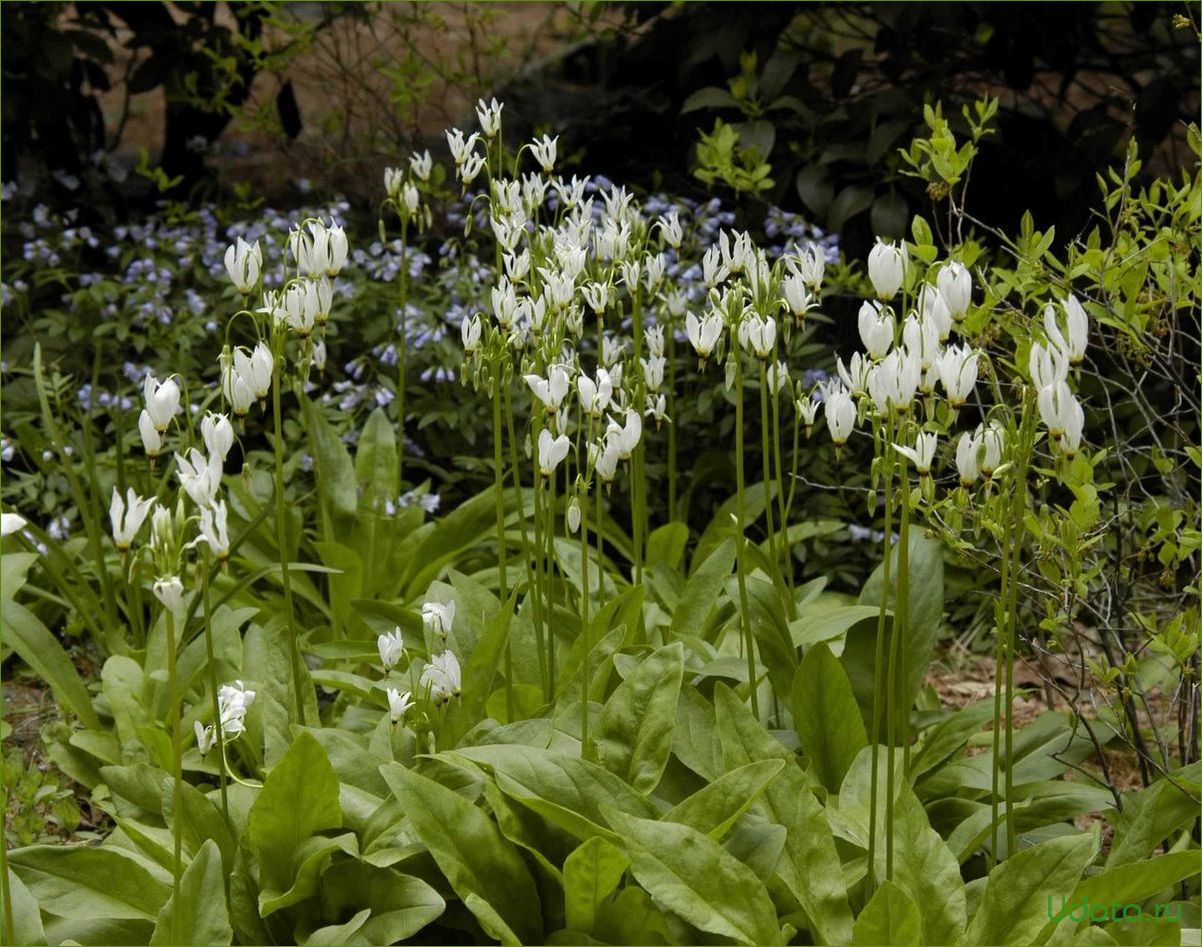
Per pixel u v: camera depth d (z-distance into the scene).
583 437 1.99
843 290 2.30
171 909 1.33
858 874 1.41
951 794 1.55
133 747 1.64
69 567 1.83
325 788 1.37
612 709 1.45
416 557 1.95
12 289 2.45
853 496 2.20
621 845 1.37
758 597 1.58
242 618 1.74
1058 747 1.55
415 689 1.46
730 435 2.25
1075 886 1.34
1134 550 1.67
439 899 1.37
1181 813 1.41
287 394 2.37
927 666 1.57
